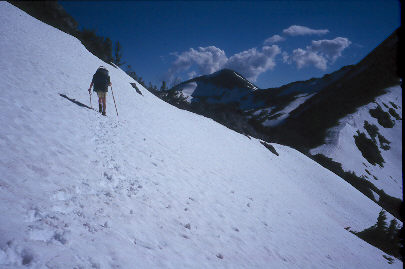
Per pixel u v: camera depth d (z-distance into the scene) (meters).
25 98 6.88
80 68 14.18
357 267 8.37
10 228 2.89
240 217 7.30
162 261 3.92
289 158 29.62
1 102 5.94
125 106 12.94
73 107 8.37
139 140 8.95
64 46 16.98
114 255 3.44
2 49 9.77
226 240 5.71
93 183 4.95
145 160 7.55
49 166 4.64
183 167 8.83
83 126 7.36
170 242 4.54
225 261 4.89
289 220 9.51
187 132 14.70
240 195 9.17
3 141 4.57
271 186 13.34
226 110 38.31
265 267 5.41
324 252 8.11
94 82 9.76
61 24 23.52
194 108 33.00
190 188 7.41
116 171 5.93
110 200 4.71
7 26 12.90
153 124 12.34
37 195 3.75
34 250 2.79
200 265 4.36
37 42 13.51
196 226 5.64
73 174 4.84
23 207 3.35
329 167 49.09
